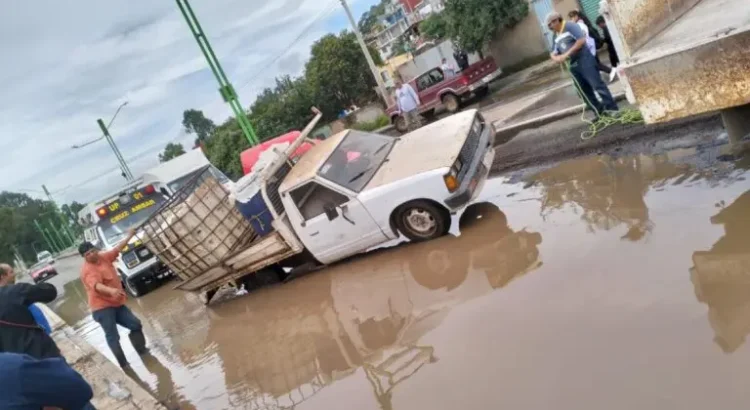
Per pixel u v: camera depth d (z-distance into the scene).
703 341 3.09
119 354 7.56
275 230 7.60
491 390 3.58
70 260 42.00
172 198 8.80
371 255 7.40
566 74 14.29
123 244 7.90
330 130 29.38
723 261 3.67
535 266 4.89
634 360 3.20
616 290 3.93
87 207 13.08
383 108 28.25
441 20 24.34
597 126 7.64
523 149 8.48
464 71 17.83
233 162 31.98
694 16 5.11
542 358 3.63
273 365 5.88
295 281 8.16
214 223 8.37
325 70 31.50
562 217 5.57
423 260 6.36
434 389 3.91
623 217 4.92
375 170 7.16
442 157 6.41
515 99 14.23
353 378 4.74
